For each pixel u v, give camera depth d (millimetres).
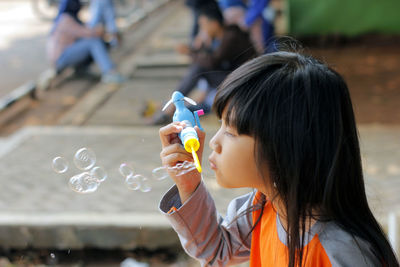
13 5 16875
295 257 1093
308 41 9508
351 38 9500
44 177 3912
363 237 1070
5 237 3277
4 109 5965
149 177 3824
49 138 4762
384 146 4262
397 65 7605
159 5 15711
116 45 9094
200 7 5141
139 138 4711
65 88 7289
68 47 7461
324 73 1063
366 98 6164
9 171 4031
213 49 5375
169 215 1300
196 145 1162
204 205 1326
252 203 1351
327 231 1074
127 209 3398
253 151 1074
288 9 9617
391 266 1097
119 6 15539
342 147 1063
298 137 1026
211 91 5379
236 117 1069
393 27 9422
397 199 3295
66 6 7383
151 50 9297
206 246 1354
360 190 1126
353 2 9359
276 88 1043
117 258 3307
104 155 4289
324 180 1047
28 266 3215
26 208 3443
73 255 3324
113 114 6027
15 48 10500
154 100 6426
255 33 6773
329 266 1059
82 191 1472
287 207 1073
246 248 1389
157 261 3232
